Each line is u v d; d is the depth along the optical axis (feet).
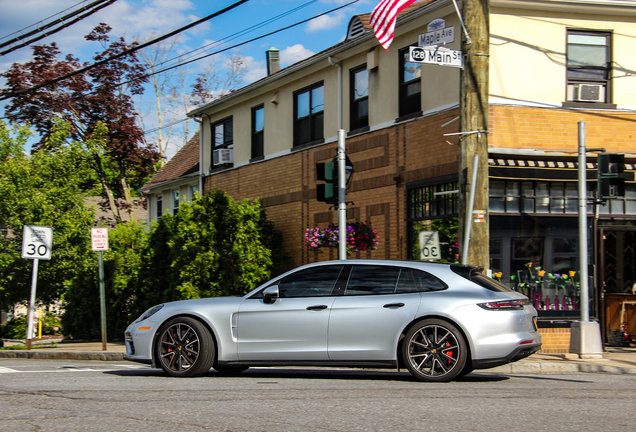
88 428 17.29
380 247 53.42
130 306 69.10
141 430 17.04
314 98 62.64
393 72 52.60
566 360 35.47
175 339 28.63
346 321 27.14
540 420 18.53
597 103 45.65
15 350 52.65
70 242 58.49
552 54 45.32
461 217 36.22
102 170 106.73
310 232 51.34
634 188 45.80
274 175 67.72
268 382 26.45
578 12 45.65
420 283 27.25
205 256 56.44
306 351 27.40
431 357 26.43
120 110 103.76
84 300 68.49
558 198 44.70
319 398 22.00
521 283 43.86
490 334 25.98
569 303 44.39
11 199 56.29
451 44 47.09
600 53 46.34
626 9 45.65
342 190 38.42
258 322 27.94
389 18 40.19
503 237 43.88
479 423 18.02
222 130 78.84
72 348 52.49
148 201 107.34
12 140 59.62
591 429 17.44
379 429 17.17
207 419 18.42
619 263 45.98
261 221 63.31
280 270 64.13
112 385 25.36
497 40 44.50
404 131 51.06
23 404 20.84
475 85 36.22
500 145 43.91
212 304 28.71
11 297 58.90
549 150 44.55
